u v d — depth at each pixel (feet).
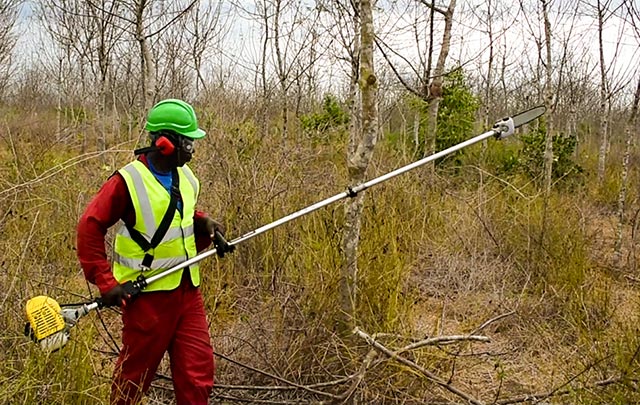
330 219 15.43
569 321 14.83
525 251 18.76
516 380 12.84
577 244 18.72
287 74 30.30
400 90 32.14
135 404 9.83
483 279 17.49
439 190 22.70
